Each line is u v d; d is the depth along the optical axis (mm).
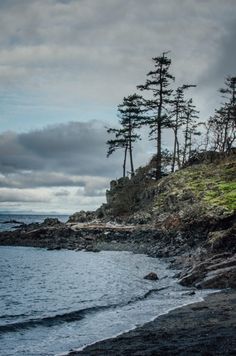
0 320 16328
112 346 12688
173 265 32125
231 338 12805
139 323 15648
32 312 17828
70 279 27891
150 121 66875
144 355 11453
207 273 24406
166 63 66562
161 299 20312
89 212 74250
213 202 44656
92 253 43688
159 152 66688
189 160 71375
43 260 39719
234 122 73438
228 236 31906
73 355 11930
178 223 44469
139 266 32969
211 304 18656
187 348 11883
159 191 59844
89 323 15844
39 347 12977
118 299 20453
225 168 58844
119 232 50812
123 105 75250
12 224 145125
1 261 39375
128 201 65750
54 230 57000
